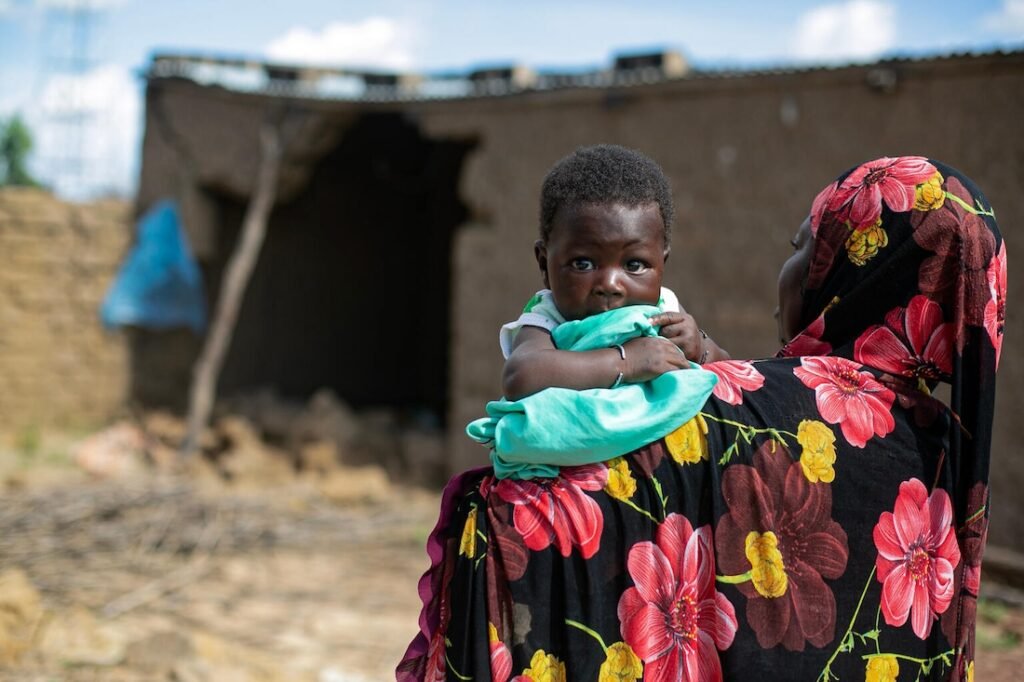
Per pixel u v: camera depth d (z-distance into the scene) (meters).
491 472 1.95
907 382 1.98
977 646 4.89
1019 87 6.91
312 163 11.97
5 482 9.12
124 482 9.28
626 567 1.77
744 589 1.81
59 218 12.11
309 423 10.98
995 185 7.03
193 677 4.62
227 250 12.77
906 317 1.96
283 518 8.54
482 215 10.16
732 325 8.48
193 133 12.15
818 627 1.84
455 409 10.20
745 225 8.40
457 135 10.27
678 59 9.57
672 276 8.82
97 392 12.31
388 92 11.02
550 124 9.59
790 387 1.92
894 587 1.90
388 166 14.55
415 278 15.79
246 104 11.77
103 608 6.07
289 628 5.97
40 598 6.07
